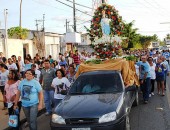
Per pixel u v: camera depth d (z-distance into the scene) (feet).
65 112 22.97
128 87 27.53
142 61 39.45
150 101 40.75
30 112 24.25
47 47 122.83
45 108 38.04
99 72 29.50
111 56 42.11
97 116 21.98
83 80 28.50
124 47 45.62
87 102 24.20
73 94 27.27
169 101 40.32
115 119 22.13
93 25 43.68
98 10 43.93
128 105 27.55
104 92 26.76
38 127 29.84
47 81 33.91
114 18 43.19
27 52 105.29
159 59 44.93
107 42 42.24
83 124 21.98
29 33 126.62
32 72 24.48
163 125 28.35
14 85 26.35
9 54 91.97
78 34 113.50
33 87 24.27
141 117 31.81
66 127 22.15
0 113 35.63
